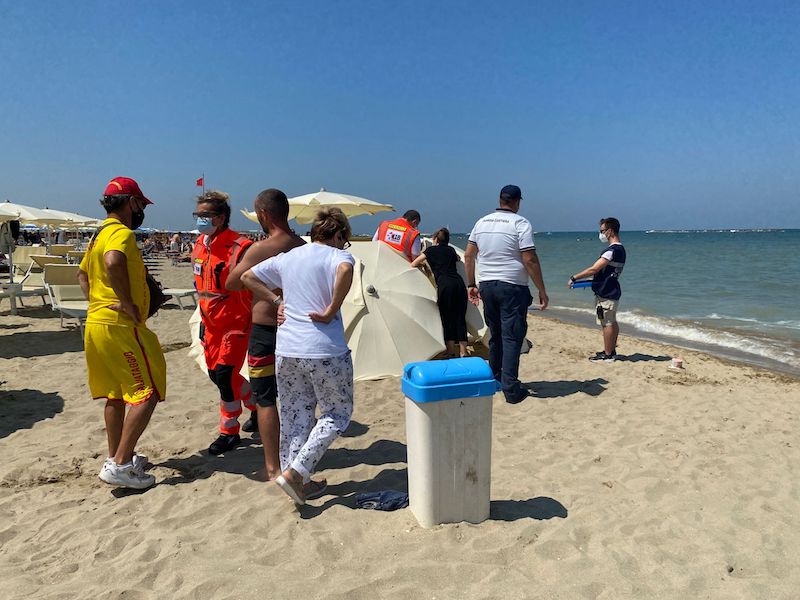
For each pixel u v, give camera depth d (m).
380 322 6.45
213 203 3.89
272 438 3.64
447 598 2.46
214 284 3.99
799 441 4.66
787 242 84.94
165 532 3.04
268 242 3.57
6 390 5.94
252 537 2.97
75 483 3.76
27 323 10.15
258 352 3.55
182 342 8.66
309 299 3.16
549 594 2.49
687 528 3.14
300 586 2.51
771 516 3.31
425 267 7.09
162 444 4.44
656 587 2.58
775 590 2.57
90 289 3.56
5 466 4.00
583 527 3.10
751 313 14.66
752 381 6.97
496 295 5.57
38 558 2.82
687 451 4.39
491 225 5.56
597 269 7.71
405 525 3.03
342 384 3.21
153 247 44.19
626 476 3.88
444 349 6.57
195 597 2.46
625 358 8.21
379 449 4.36
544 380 6.73
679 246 69.06
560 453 4.31
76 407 5.39
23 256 14.34
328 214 3.30
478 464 3.05
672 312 14.97
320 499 3.43
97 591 2.50
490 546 2.85
